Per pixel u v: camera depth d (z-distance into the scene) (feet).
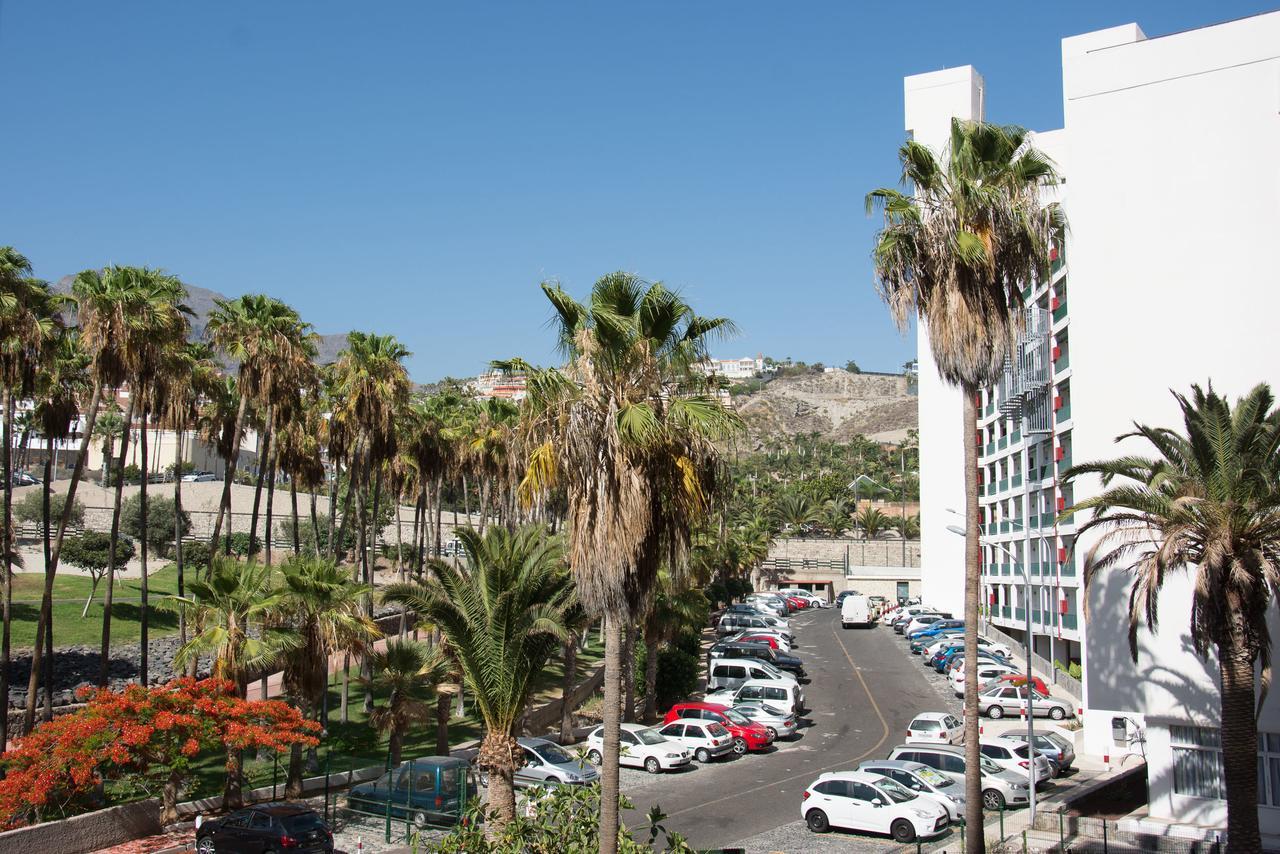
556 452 48.73
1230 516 64.44
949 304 65.98
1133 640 69.97
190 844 74.74
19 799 70.54
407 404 159.43
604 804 48.29
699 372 50.72
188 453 336.70
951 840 79.30
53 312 108.58
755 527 280.51
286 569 88.89
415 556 188.65
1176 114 90.17
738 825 84.07
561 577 71.31
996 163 67.97
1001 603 188.03
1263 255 86.33
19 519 240.12
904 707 141.79
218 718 79.56
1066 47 132.36
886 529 414.00
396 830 80.43
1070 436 141.69
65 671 157.38
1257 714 64.54
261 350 127.75
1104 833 70.49
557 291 50.08
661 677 146.30
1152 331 89.35
